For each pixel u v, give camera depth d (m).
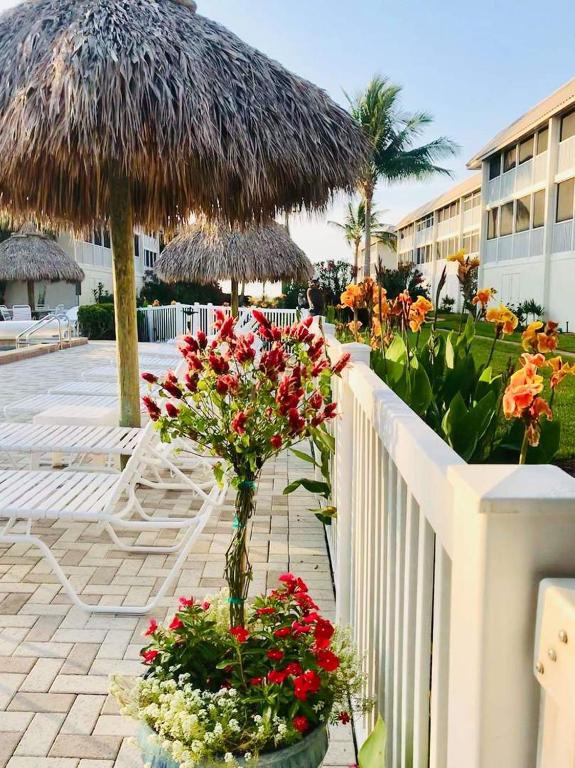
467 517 0.71
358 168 4.38
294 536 3.91
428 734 1.16
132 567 3.45
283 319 18.61
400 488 1.40
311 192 4.33
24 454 5.56
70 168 3.75
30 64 3.55
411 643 1.28
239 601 1.92
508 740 0.67
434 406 2.91
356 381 2.21
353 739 2.18
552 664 0.60
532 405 1.50
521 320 20.88
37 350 15.40
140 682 1.70
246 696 1.65
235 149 3.63
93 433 4.39
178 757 1.47
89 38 3.45
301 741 1.58
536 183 22.00
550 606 0.60
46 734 2.15
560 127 20.59
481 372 3.42
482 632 0.66
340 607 2.57
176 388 1.90
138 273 32.06
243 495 1.93
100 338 21.30
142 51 3.48
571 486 0.68
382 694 1.64
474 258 3.54
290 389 1.82
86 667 2.53
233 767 1.48
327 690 1.70
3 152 3.55
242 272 12.38
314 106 4.12
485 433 2.62
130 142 3.37
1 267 21.05
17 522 4.09
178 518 4.21
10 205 4.47
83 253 26.08
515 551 0.65
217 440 1.89
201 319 20.19
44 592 3.15
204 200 4.39
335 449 3.22
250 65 3.93
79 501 3.03
